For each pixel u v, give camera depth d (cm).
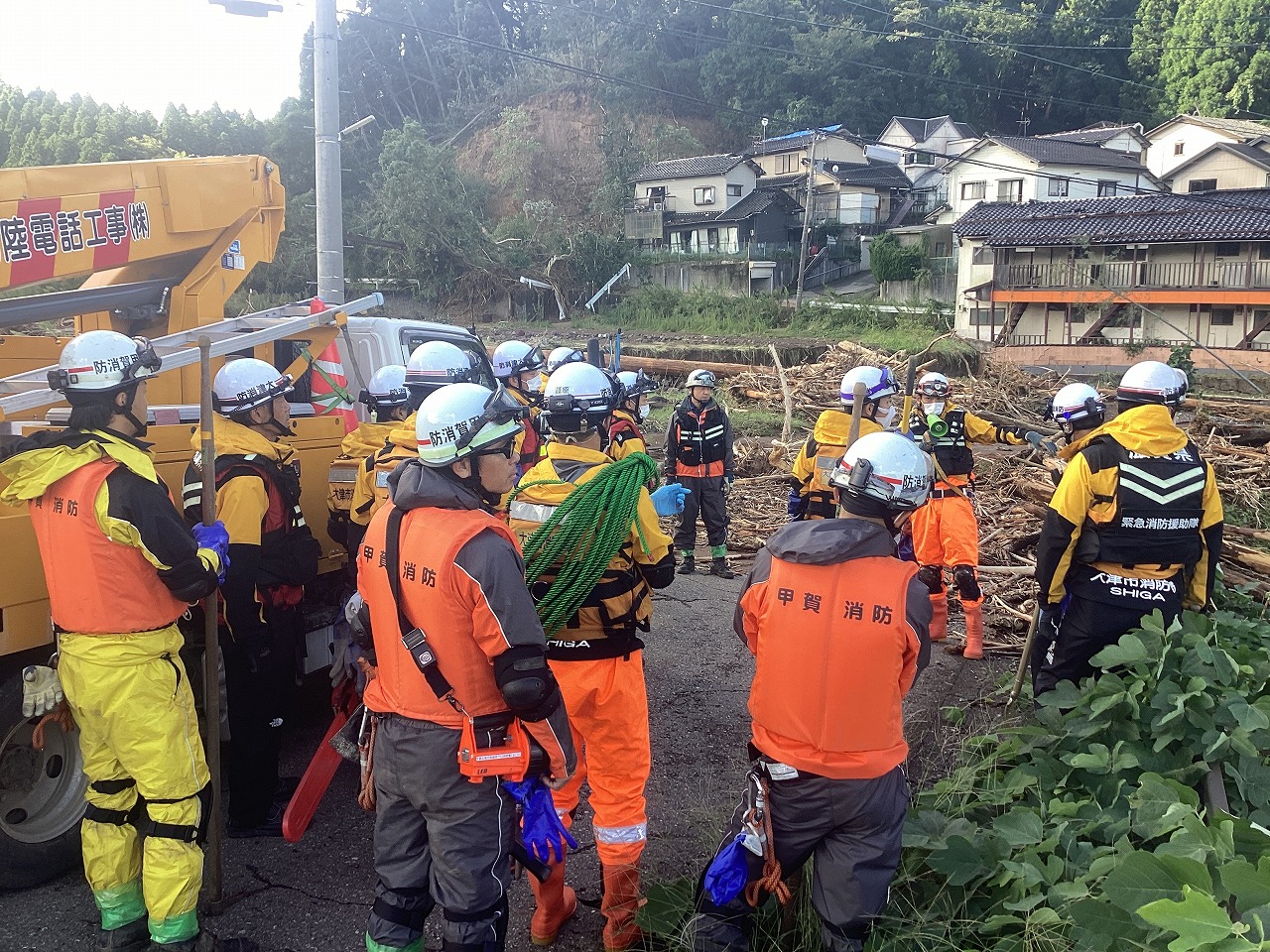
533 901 379
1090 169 4447
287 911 364
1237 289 2984
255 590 398
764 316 3841
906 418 530
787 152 5556
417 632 266
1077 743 412
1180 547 430
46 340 600
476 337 735
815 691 279
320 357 570
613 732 337
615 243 4612
